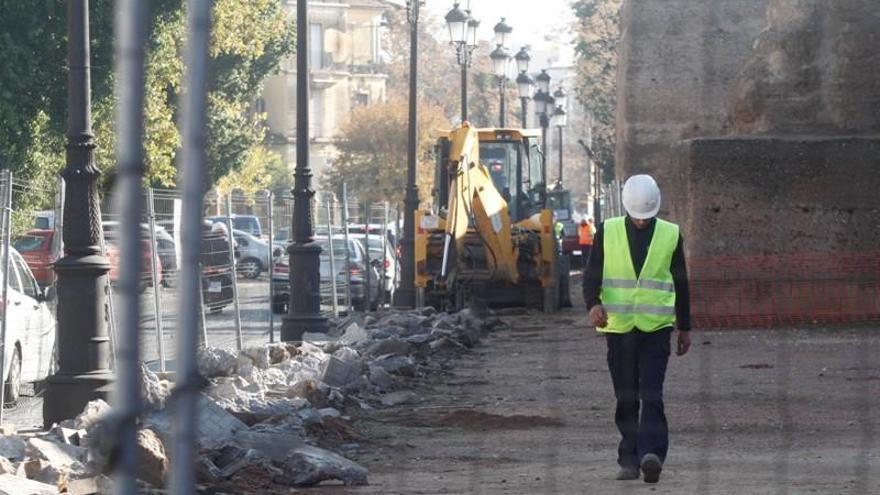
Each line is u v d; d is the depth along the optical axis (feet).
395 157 438.40
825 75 160.66
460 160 197.47
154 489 54.44
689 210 154.61
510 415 93.09
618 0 264.31
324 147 457.27
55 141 231.71
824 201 152.66
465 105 238.07
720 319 150.82
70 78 81.10
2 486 53.26
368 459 74.69
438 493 62.13
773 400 96.37
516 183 233.76
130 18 12.69
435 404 101.76
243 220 184.75
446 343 146.61
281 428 77.51
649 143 172.14
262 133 332.19
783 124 161.89
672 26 171.42
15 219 104.32
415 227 214.90
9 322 99.30
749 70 165.07
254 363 108.06
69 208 81.15
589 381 116.88
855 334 142.51
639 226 64.08
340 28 469.16
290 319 149.89
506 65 272.31
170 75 180.04
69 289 80.69
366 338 143.02
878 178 152.15
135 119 12.76
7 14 221.87
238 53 293.23
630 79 172.24
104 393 80.07
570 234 316.60
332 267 183.42
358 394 104.01
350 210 239.50
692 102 170.91
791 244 152.46
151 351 101.35
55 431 68.64
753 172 153.48
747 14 171.73
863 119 159.63
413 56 218.18
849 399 96.27
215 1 14.16
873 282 150.61
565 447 78.74
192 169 13.41
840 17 160.15
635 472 64.54
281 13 305.12
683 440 79.20
